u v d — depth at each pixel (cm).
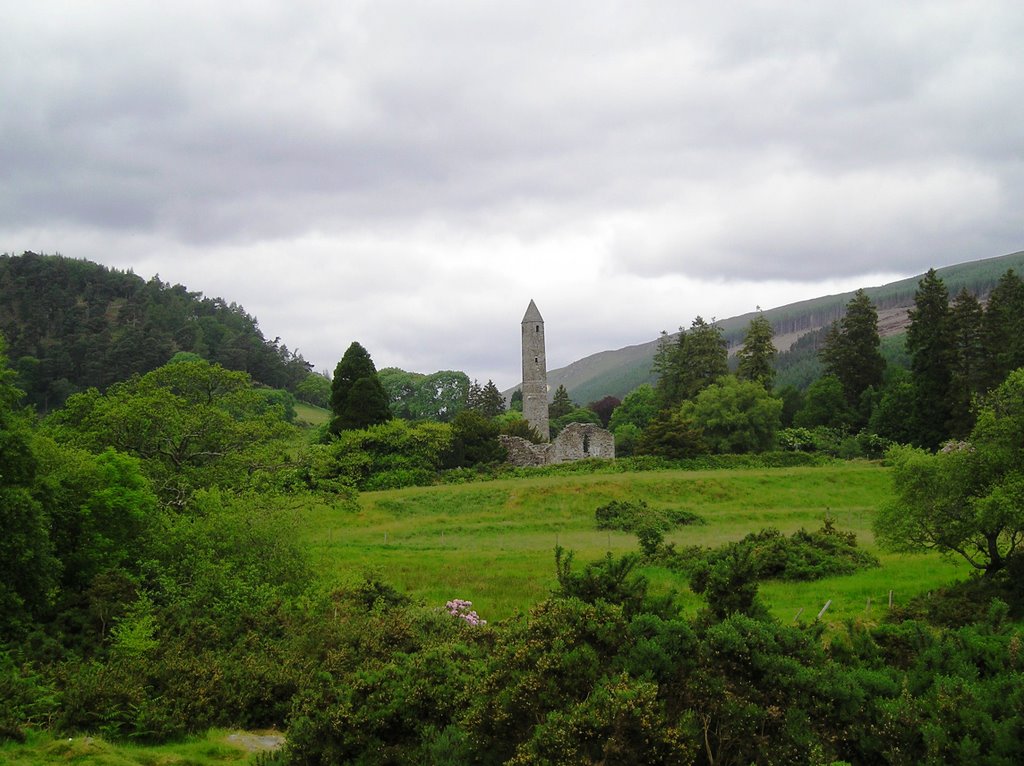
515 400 13775
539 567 2961
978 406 2481
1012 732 873
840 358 8525
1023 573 2117
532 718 916
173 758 1184
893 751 896
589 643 967
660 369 9606
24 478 1850
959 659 1110
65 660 1584
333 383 6825
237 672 1484
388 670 1204
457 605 1961
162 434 3447
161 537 2214
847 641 1255
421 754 1066
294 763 1105
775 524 4141
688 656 951
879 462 5931
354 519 4391
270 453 3606
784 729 897
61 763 1108
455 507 4703
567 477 5359
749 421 7088
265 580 2200
